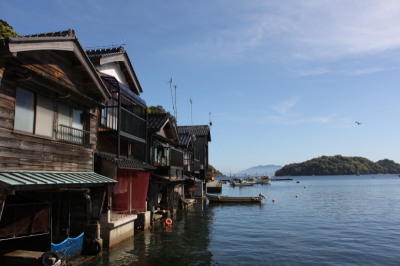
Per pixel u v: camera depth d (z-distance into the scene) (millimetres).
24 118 10805
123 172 17078
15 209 10281
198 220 28578
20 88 10695
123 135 17656
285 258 16000
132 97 19109
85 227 14211
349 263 15289
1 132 9688
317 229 24938
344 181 157375
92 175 13734
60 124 12586
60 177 11188
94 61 17531
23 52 10672
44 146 11555
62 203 14461
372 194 67875
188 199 41594
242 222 28484
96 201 14312
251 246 18547
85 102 14469
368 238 21344
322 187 102625
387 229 25125
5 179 8781
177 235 20766
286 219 30719
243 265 14617
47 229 11375
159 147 27500
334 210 38656
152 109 50594
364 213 35688
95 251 14062
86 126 14781
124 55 20078
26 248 12945
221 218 31062
